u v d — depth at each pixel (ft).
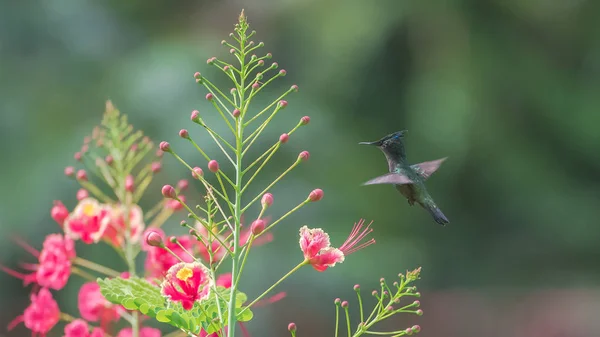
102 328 17.66
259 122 45.57
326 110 53.21
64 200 43.47
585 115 63.00
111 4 52.37
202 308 13.17
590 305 60.39
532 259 63.62
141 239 18.24
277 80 55.06
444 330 59.06
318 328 44.65
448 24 58.95
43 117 47.62
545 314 60.13
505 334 58.75
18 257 44.45
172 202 18.08
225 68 13.39
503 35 60.64
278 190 45.42
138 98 46.68
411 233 57.67
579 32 63.57
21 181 44.70
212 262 13.23
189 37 53.78
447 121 59.36
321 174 48.03
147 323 34.22
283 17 58.23
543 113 62.54
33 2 49.98
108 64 50.19
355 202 49.62
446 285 61.31
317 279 45.21
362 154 54.60
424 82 59.06
